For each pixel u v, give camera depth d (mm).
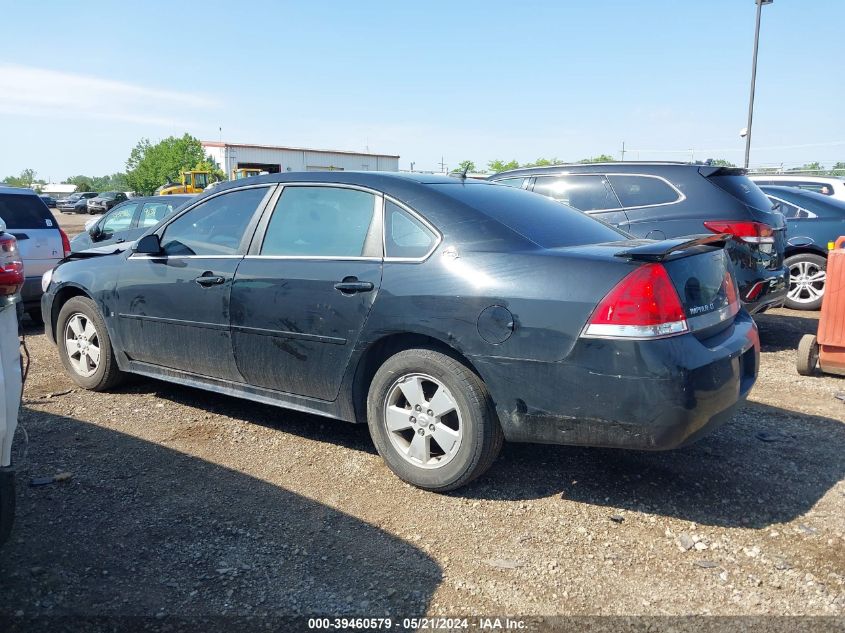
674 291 3186
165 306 4676
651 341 3086
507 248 3500
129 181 88750
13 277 2520
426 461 3682
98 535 3238
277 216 4328
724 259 3848
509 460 4121
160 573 2941
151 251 4711
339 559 3072
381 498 3648
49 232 8641
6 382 2541
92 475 3875
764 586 2887
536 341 3266
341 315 3828
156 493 3674
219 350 4430
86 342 5359
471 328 3412
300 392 4137
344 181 4113
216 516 3436
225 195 4676
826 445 4359
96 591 2805
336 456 4191
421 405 3662
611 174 7227
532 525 3375
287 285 4051
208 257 4523
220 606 2727
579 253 3385
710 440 4438
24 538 3199
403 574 2965
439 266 3576
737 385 3418
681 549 3166
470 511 3512
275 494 3684
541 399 3291
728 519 3436
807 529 3332
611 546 3193
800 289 9586
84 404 5074
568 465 4051
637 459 4129
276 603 2752
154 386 5562
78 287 5297
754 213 6629
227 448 4297
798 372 6035
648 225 6863
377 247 3842
